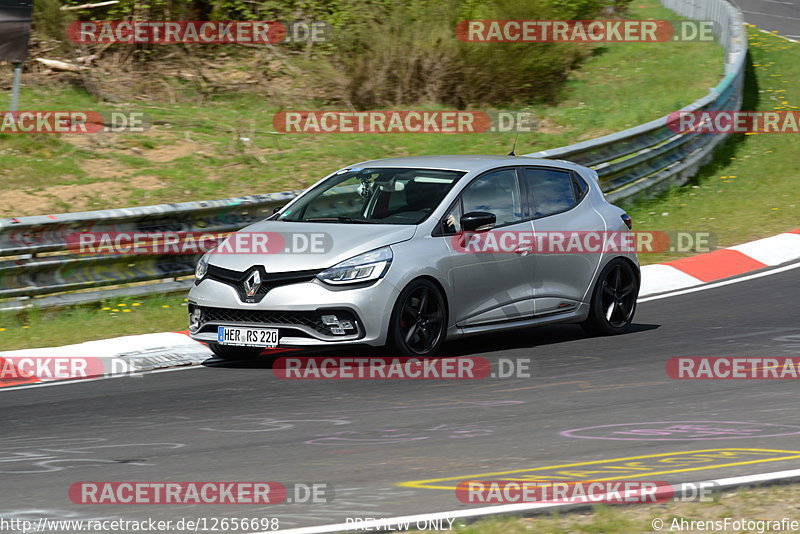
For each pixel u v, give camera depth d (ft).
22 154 185.68
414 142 215.72
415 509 59.72
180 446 76.64
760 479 62.39
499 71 246.06
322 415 84.99
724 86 236.84
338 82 243.81
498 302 109.91
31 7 195.93
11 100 208.85
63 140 194.59
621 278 121.60
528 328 125.49
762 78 297.94
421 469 68.49
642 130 193.67
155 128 209.87
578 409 84.74
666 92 265.34
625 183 190.08
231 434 79.71
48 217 128.26
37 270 127.95
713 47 308.81
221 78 248.32
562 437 75.82
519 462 69.41
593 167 181.78
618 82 276.00
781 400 85.87
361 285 100.27
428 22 247.09
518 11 247.09
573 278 116.06
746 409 83.20
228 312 103.09
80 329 123.54
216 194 174.91
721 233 176.55
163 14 252.83
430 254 104.47
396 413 84.94
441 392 92.02
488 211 111.24
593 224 118.62
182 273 140.97
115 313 130.72
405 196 109.81
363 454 72.79
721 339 113.91
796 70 308.81
